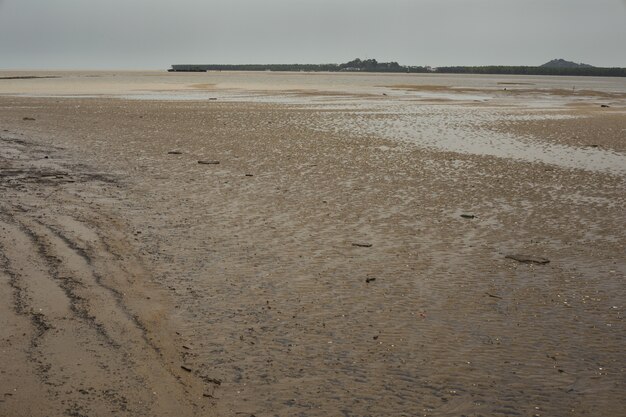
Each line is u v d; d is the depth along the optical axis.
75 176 16.58
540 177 18.17
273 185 16.28
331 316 8.05
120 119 32.16
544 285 9.41
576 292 9.13
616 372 6.70
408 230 12.38
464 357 6.98
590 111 44.06
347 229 12.31
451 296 8.88
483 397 6.13
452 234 12.16
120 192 14.88
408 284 9.34
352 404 5.94
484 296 8.91
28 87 73.25
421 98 61.06
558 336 7.60
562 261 10.61
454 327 7.80
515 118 37.22
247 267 9.88
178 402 5.84
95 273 9.18
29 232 11.03
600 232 12.48
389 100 56.28
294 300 8.57
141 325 7.50
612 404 6.05
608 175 18.62
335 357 6.91
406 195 15.53
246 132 27.59
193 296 8.58
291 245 11.15
